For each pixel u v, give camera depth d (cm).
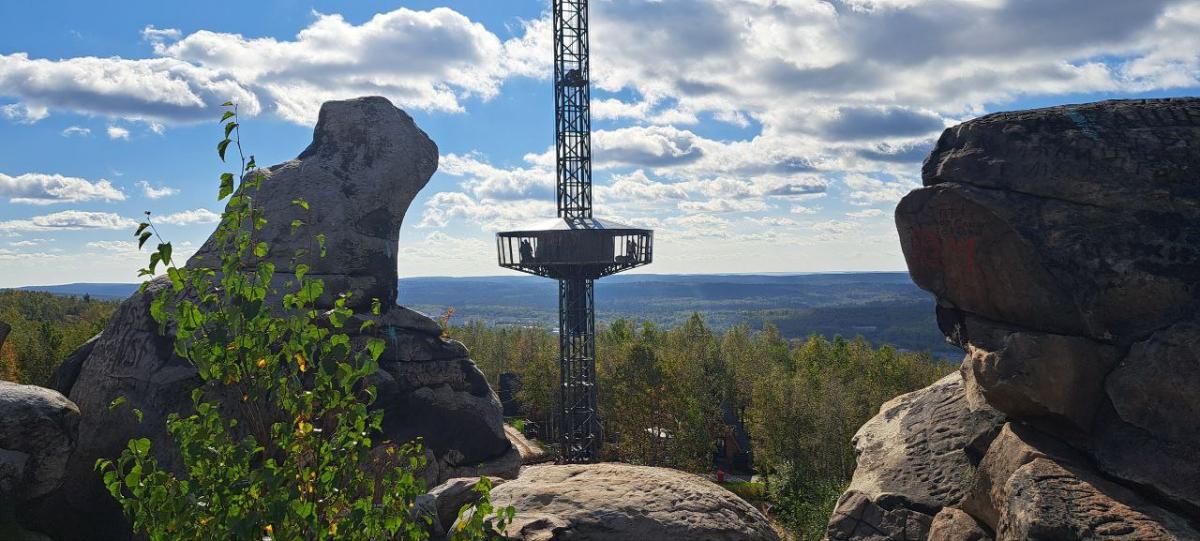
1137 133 1025
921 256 1180
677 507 1228
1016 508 947
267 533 625
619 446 7912
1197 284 952
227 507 611
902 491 1242
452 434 2864
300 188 2778
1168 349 930
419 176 3002
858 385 7744
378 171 2881
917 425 1357
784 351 13912
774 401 7200
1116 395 960
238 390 679
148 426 2295
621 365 7981
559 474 1358
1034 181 1055
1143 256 980
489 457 2931
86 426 2378
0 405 1891
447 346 2973
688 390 8369
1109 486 923
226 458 622
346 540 651
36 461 1930
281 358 677
